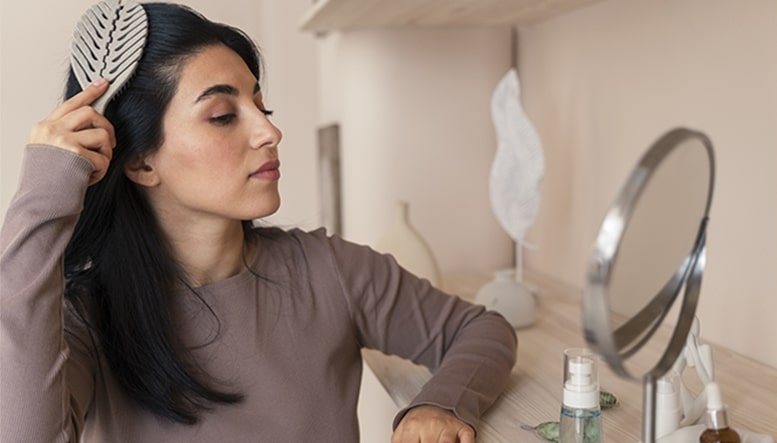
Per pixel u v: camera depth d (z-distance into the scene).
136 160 1.07
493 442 1.06
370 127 2.12
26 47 1.67
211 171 1.06
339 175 2.41
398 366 1.43
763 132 1.25
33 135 1.00
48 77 1.69
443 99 2.10
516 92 1.74
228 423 1.09
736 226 1.33
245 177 1.07
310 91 2.78
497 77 2.13
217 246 1.13
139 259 1.09
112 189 1.07
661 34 1.51
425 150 2.11
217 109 1.05
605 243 0.62
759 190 1.27
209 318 1.12
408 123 2.09
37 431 0.93
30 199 0.96
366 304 1.26
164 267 1.11
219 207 1.07
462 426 1.06
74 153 0.98
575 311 1.73
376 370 1.41
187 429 1.09
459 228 2.15
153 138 1.06
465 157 2.13
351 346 1.25
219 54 1.08
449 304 1.34
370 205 2.15
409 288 1.31
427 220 2.13
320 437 1.15
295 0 2.71
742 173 1.31
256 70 1.20
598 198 1.79
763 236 1.27
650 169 0.62
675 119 1.48
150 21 1.06
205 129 1.05
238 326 1.13
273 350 1.15
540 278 2.04
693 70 1.42
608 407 1.15
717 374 1.24
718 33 1.34
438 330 1.31
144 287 1.08
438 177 2.12
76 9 1.69
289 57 2.75
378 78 2.08
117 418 1.09
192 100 1.05
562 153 1.96
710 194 0.82
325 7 1.72
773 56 1.21
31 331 0.94
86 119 1.00
